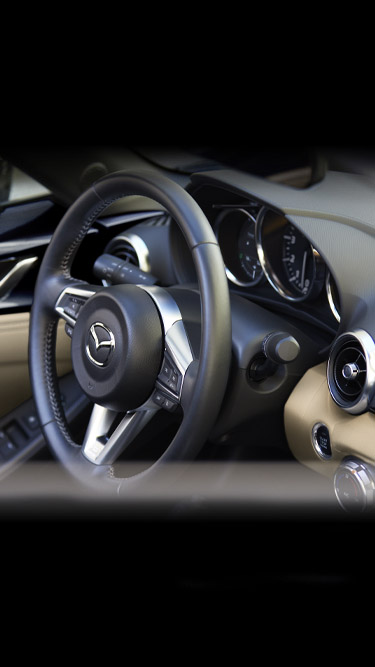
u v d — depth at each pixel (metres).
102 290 1.25
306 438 1.27
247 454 1.43
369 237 1.22
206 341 1.11
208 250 1.12
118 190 1.28
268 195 1.30
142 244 1.64
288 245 1.39
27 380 1.73
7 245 1.72
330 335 1.38
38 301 1.43
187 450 1.15
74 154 1.75
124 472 1.47
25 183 1.81
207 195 1.47
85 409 1.68
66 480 1.35
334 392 1.18
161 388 1.21
